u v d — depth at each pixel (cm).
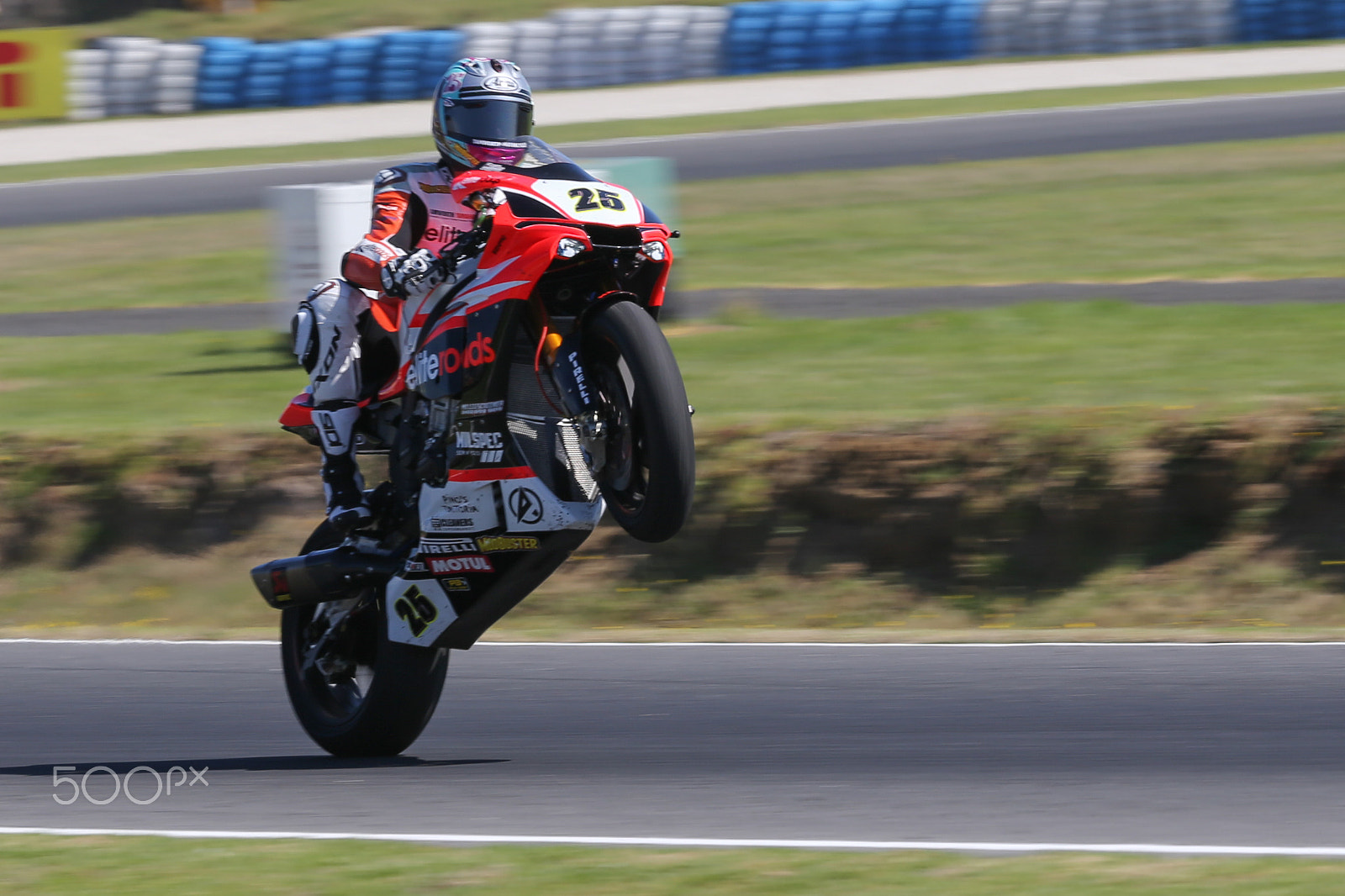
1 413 4112
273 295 5475
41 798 1919
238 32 12281
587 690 2447
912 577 3225
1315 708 2189
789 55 10819
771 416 3497
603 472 1636
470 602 1816
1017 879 1417
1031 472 3250
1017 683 2392
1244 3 10781
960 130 8169
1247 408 3262
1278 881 1399
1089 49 10812
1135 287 4950
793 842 1569
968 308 4816
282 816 1769
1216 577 3100
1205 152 7156
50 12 12825
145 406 4094
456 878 1463
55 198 7800
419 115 9800
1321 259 5169
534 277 1603
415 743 2169
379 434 1934
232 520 3628
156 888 1470
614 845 1570
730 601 3238
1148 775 1866
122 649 2880
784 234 6116
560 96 10281
